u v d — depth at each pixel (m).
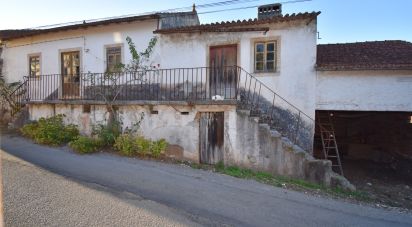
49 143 10.33
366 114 12.58
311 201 6.59
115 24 12.78
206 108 9.35
